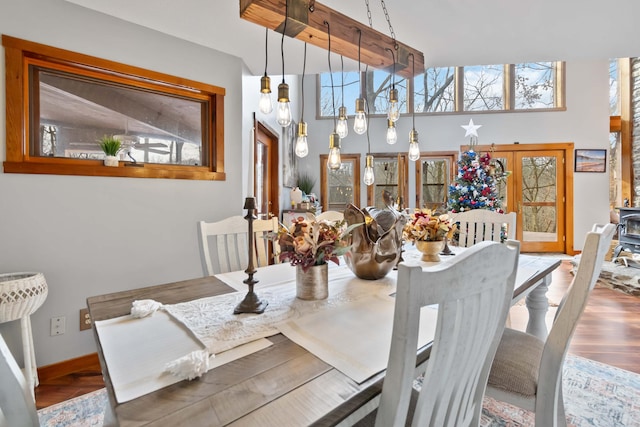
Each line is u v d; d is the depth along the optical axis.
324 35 1.47
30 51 1.75
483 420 1.48
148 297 1.14
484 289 0.66
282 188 4.68
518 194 5.82
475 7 1.96
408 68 1.87
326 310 1.00
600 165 5.62
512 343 1.24
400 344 0.54
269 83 1.48
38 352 1.81
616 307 2.97
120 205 2.08
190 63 2.36
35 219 1.79
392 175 6.24
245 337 0.81
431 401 0.64
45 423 1.47
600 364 1.96
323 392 0.59
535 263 1.66
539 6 1.94
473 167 4.09
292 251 1.07
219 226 1.74
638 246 4.21
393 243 1.32
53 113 1.88
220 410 0.54
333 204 6.44
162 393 0.59
